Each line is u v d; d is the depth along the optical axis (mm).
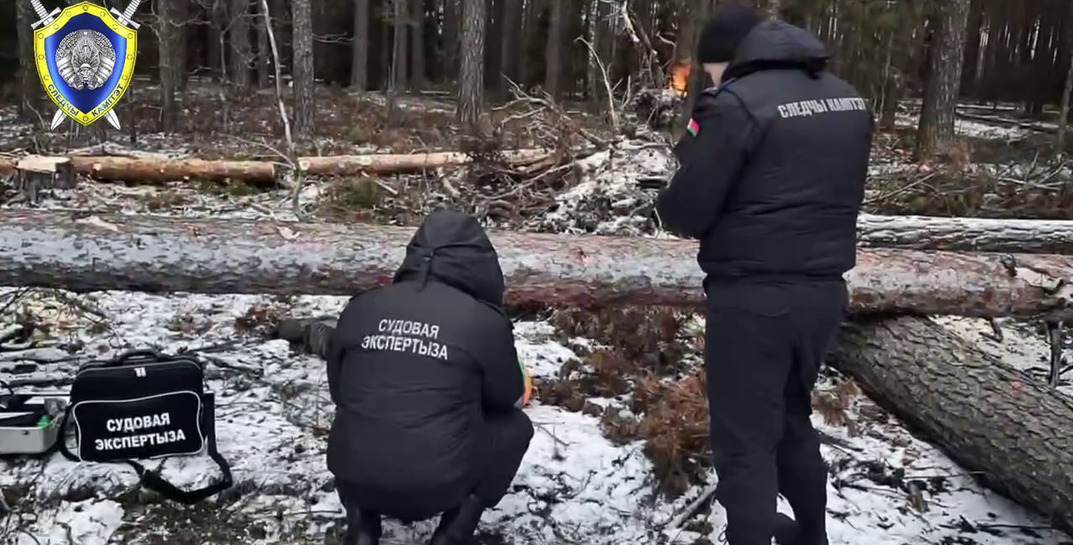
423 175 8977
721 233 2664
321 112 20484
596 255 4398
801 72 2646
